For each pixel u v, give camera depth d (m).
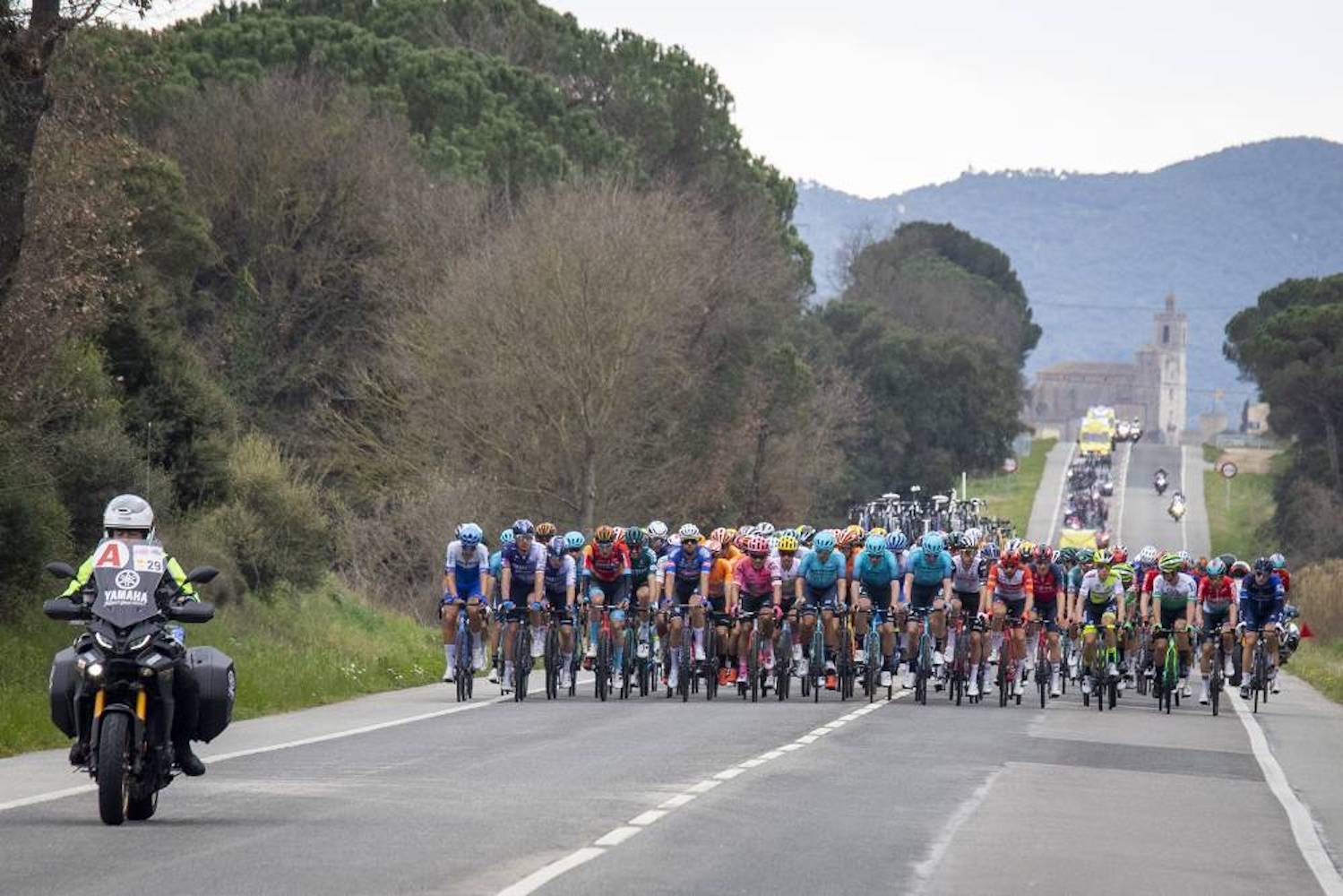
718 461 175.50
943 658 66.88
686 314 160.25
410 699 63.69
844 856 27.53
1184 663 67.94
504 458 143.00
